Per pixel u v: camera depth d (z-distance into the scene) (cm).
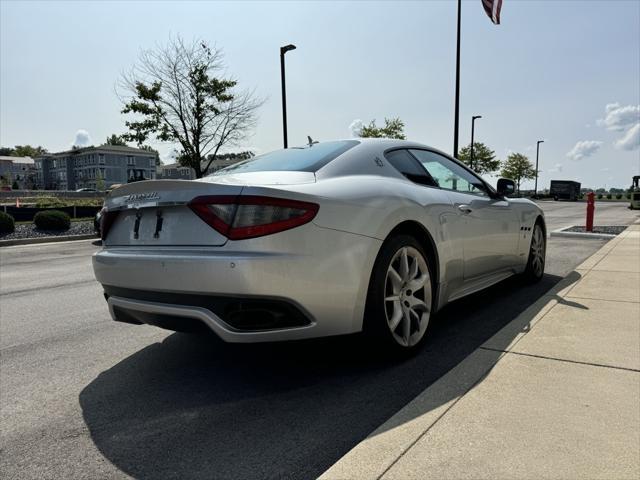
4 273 803
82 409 251
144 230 274
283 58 1864
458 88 1725
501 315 398
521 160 5850
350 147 330
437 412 213
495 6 1531
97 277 296
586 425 199
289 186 258
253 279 229
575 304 391
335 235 255
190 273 238
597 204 3969
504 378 247
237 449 204
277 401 249
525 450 182
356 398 249
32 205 2438
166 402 255
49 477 189
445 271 335
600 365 262
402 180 329
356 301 264
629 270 546
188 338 373
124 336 387
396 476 168
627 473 166
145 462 198
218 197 242
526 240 482
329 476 170
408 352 301
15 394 273
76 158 9744
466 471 170
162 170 9550
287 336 246
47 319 455
